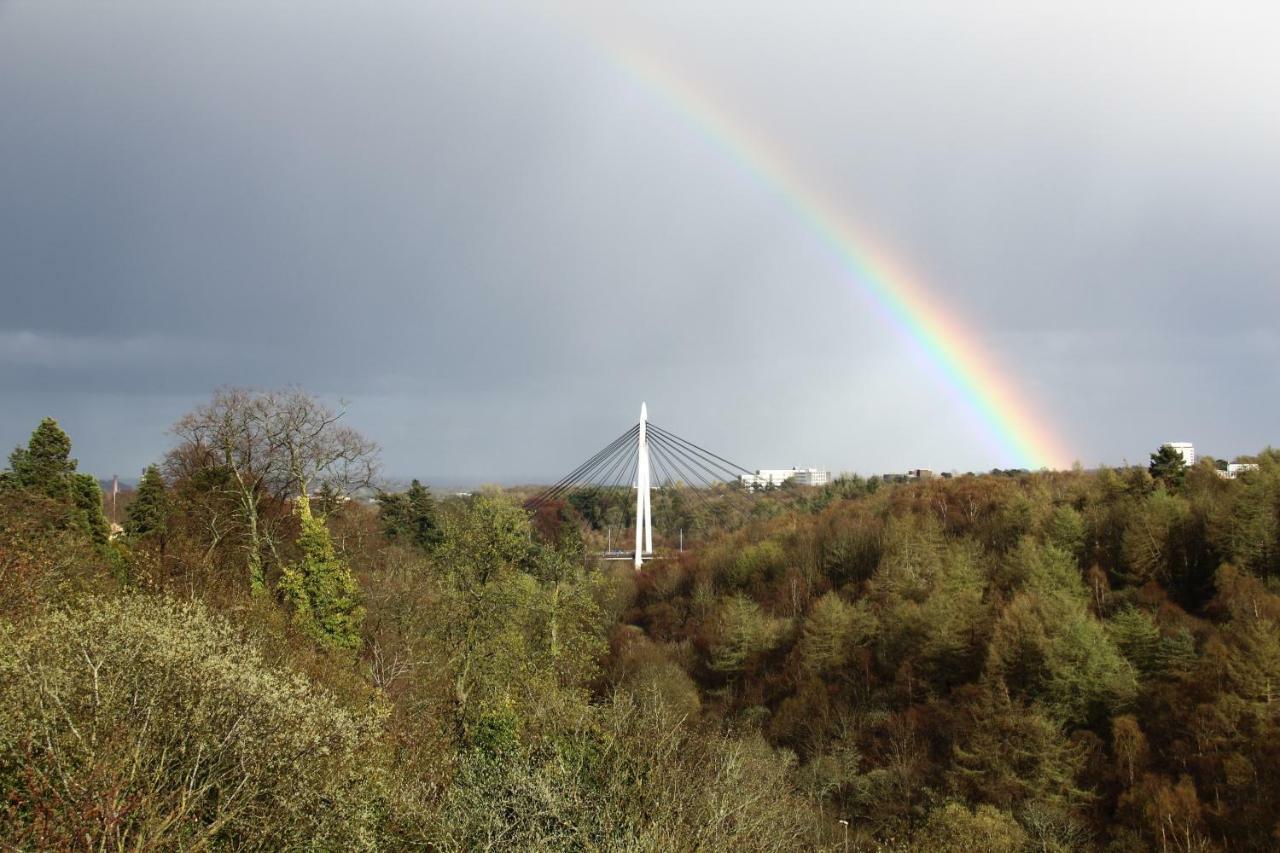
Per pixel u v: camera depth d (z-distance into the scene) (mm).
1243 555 57438
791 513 107375
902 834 39062
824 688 56719
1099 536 69562
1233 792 37281
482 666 29500
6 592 18359
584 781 18531
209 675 13539
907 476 128250
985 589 64688
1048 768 40594
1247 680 41156
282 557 38750
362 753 16703
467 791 17812
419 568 38562
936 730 49156
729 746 25156
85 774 10992
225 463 38500
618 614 78875
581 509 118312
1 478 42000
